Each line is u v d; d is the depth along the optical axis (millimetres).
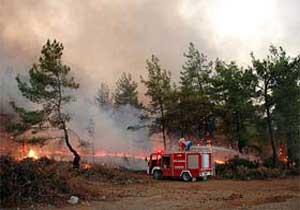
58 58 36062
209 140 41875
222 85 40562
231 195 21609
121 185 28062
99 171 32219
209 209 16672
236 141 42062
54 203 17906
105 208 17172
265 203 17906
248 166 36625
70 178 21266
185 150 34500
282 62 38125
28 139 36062
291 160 39125
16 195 17562
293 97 37781
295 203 17500
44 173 19375
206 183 30109
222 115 41438
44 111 35844
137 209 16953
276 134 39906
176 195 21953
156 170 34094
